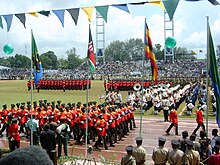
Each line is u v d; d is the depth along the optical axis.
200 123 20.97
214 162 10.05
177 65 85.69
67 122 19.77
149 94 34.50
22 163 2.27
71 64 145.62
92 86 64.94
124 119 21.73
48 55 148.75
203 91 36.91
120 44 147.75
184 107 36.44
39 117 20.19
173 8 11.46
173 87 43.00
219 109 12.30
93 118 19.34
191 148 10.82
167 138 21.23
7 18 14.74
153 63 13.73
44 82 57.69
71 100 41.00
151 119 29.06
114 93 35.06
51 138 13.39
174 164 10.75
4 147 18.53
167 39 16.27
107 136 18.91
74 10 13.32
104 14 12.86
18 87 64.62
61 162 13.34
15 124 16.56
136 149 11.36
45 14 13.98
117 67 95.31
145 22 13.63
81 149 18.11
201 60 89.62
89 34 15.22
